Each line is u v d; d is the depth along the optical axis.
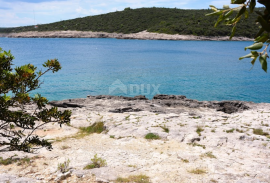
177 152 11.63
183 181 8.30
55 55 76.44
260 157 10.95
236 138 13.25
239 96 32.69
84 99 25.25
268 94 33.75
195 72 49.59
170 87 37.06
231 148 12.23
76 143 13.33
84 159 10.44
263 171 9.20
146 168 9.56
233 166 9.76
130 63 60.78
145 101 24.70
